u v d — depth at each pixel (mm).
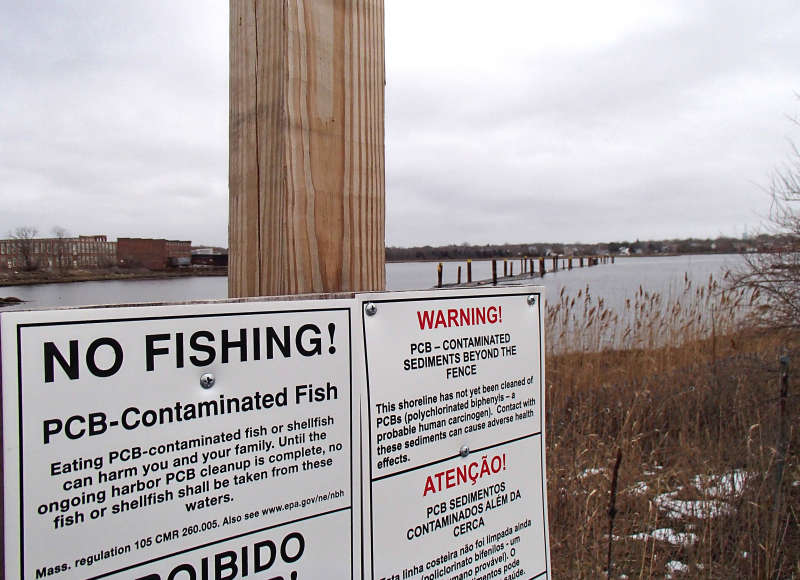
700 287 7211
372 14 971
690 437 4617
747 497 3150
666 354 6609
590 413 4996
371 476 842
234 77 927
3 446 541
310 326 775
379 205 979
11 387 547
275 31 861
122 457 615
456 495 971
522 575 1093
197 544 667
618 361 6562
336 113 911
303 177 868
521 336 1105
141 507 627
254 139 890
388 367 869
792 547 2984
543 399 1154
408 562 891
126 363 619
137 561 622
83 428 590
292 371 754
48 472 568
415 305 913
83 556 588
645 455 4559
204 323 677
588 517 3143
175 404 652
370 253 958
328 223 899
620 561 3008
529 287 1127
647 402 5285
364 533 831
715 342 6316
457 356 979
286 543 744
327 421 790
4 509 541
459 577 972
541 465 1145
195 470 667
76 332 587
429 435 928
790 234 5867
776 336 6152
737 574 2785
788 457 3656
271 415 732
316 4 886
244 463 707
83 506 589
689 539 2980
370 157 962
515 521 1081
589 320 7020
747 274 6199
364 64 956
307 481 767
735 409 4699
